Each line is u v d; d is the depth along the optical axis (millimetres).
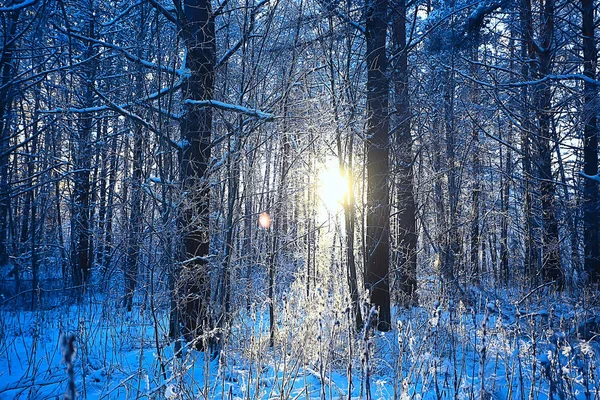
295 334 5105
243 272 7148
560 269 11008
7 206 11742
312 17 7527
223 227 6664
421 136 11547
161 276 5961
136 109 6672
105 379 5320
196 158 6414
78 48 9312
